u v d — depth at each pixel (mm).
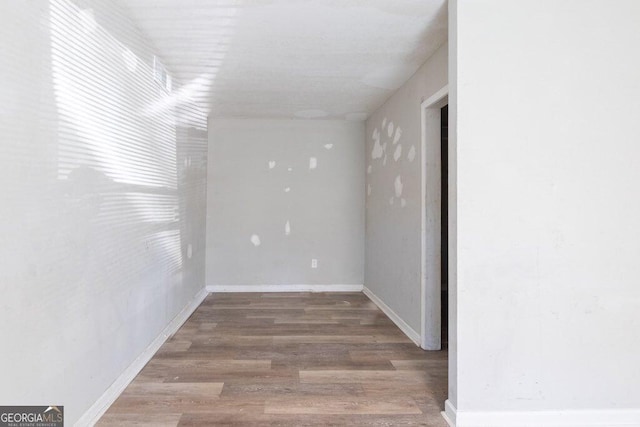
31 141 1511
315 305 4562
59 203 1699
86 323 1942
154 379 2531
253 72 3441
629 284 2047
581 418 2037
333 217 5332
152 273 2953
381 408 2209
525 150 2029
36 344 1549
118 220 2318
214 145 5199
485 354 2029
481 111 2016
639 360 2045
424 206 3164
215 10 2371
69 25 1763
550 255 2037
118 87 2293
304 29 2619
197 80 3650
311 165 5301
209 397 2299
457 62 2012
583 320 2041
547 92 2029
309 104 4500
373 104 4477
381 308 4375
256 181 5250
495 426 2014
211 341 3287
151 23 2518
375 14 2420
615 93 2039
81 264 1891
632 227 2045
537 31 2023
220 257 5219
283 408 2189
